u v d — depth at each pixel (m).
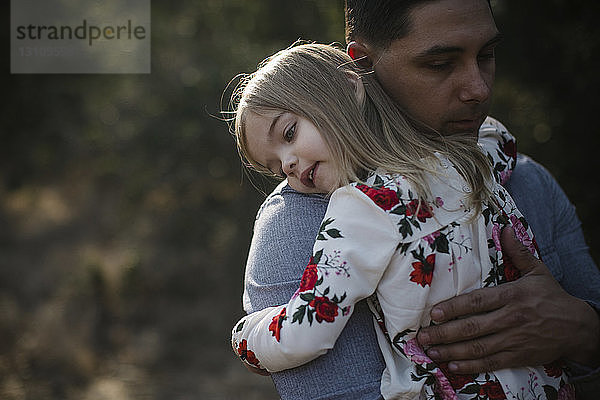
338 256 1.29
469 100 1.39
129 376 5.24
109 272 6.68
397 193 1.32
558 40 4.71
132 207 7.01
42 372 5.19
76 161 7.72
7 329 5.66
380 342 1.35
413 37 1.37
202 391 5.00
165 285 6.68
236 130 1.51
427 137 1.42
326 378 1.33
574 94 4.75
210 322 6.20
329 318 1.27
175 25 6.29
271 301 1.41
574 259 1.63
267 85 1.44
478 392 1.32
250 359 1.37
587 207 4.68
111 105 6.59
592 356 1.38
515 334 1.33
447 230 1.33
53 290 6.66
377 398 1.32
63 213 8.36
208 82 6.08
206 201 6.72
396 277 1.30
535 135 4.82
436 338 1.32
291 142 1.42
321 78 1.42
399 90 1.42
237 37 6.08
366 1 1.44
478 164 1.40
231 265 6.72
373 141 1.39
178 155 6.42
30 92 6.90
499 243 1.38
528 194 1.61
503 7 4.62
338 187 1.39
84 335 5.82
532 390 1.35
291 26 5.77
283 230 1.43
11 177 7.83
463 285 1.33
